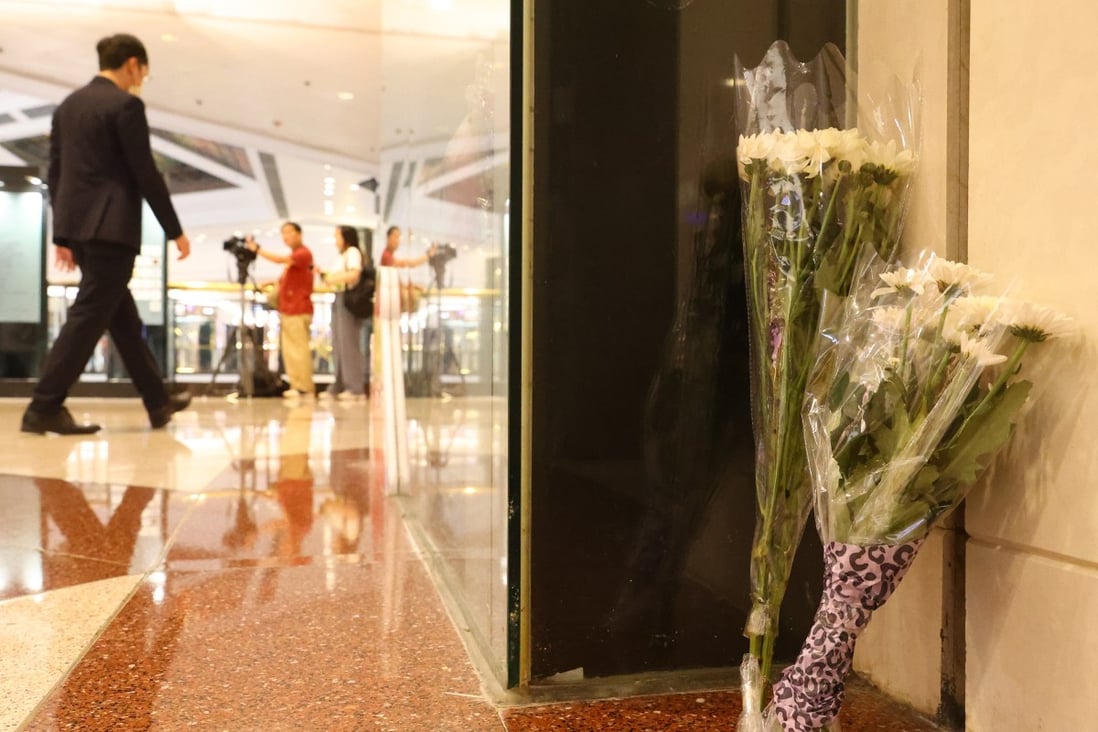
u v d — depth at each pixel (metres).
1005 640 0.82
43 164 9.21
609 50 1.01
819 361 0.84
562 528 1.02
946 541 0.91
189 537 1.88
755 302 0.90
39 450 3.36
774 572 0.89
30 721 0.93
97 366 7.53
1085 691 0.73
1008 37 0.82
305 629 1.26
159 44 6.38
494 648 1.08
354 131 8.62
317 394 8.02
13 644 1.18
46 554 1.71
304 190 10.93
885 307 0.80
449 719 0.94
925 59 0.92
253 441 3.84
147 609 1.35
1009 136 0.82
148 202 3.61
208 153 9.45
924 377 0.78
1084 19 0.73
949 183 0.89
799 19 1.06
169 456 3.25
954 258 0.89
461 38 1.45
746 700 0.87
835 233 0.86
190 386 7.87
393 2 2.88
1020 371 0.79
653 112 1.03
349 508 2.25
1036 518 0.78
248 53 6.52
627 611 1.04
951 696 0.91
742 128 0.96
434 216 1.84
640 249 1.03
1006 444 0.81
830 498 0.79
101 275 3.67
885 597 0.79
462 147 1.45
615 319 1.02
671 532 1.05
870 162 0.86
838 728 0.82
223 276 12.07
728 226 1.05
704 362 1.05
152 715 0.95
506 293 1.02
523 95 0.99
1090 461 0.72
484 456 1.17
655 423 1.04
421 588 1.49
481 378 1.20
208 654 1.15
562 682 1.02
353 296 7.37
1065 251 0.75
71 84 7.28
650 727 0.92
